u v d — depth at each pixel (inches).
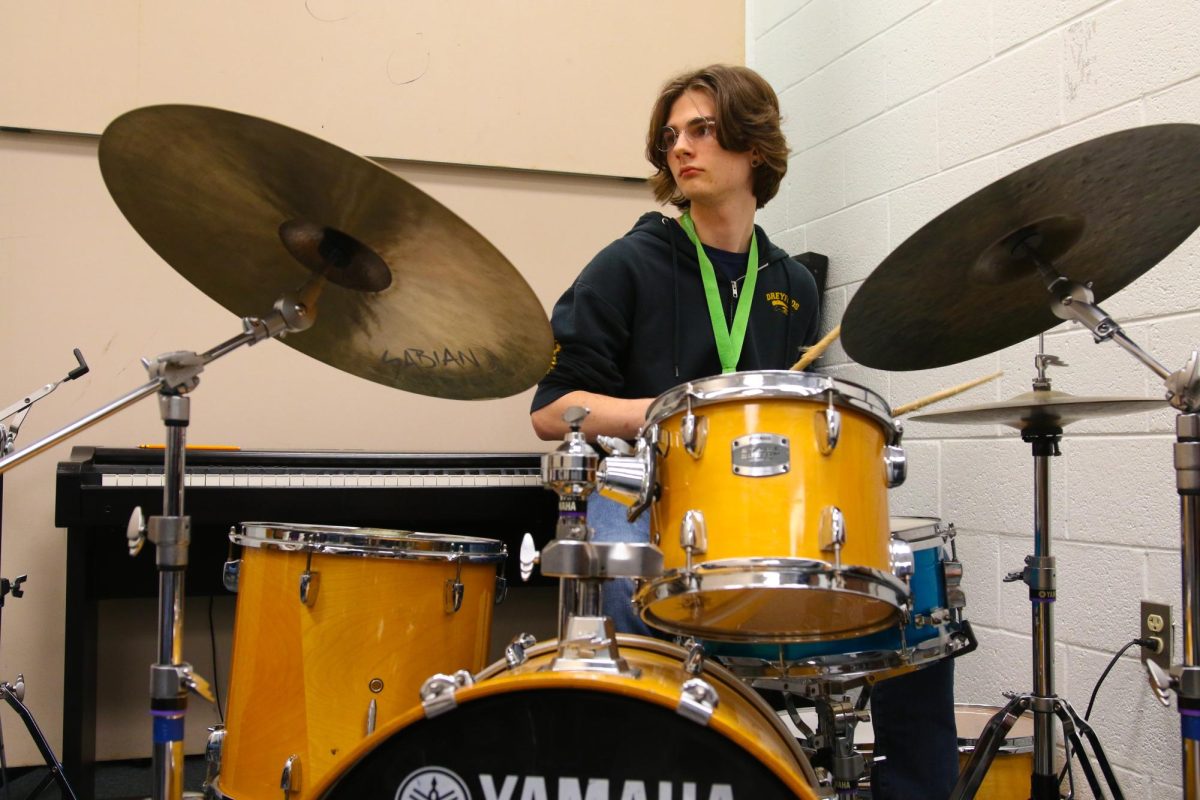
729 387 44.3
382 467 88.0
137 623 100.3
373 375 59.7
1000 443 86.4
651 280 73.0
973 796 61.9
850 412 45.2
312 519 83.4
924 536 58.4
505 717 37.7
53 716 96.1
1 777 93.4
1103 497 76.5
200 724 102.4
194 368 46.4
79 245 99.0
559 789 37.3
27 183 98.0
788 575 41.4
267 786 55.4
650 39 118.1
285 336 56.3
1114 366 75.6
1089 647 77.5
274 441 103.7
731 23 122.1
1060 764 79.2
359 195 43.4
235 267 53.2
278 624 56.4
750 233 77.2
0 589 78.0
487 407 110.4
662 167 78.3
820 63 112.0
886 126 101.2
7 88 97.1
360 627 55.9
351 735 55.3
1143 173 48.7
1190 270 70.0
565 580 42.9
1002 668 85.8
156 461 85.7
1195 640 49.4
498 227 112.3
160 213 49.1
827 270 110.1
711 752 37.0
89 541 89.3
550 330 46.8
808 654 53.6
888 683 67.4
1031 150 83.2
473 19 111.3
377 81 107.9
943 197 93.1
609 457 44.8
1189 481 49.1
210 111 39.9
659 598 43.8
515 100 112.6
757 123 71.4
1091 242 54.7
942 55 93.4
